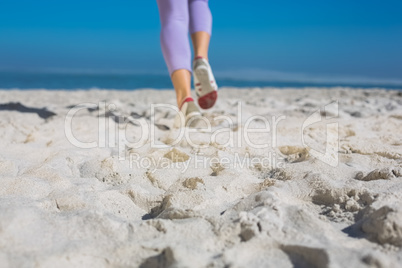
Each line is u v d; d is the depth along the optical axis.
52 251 1.04
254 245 1.06
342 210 1.37
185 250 1.03
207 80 2.58
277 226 1.14
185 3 2.61
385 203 1.29
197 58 2.61
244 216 1.18
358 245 1.09
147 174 1.79
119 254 1.07
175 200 1.45
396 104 4.97
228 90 9.28
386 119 3.43
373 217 1.17
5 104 4.11
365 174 1.67
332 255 0.97
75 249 1.06
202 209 1.39
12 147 2.30
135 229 1.20
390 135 2.73
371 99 5.89
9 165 1.88
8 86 15.73
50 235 1.13
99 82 21.47
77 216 1.24
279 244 1.06
